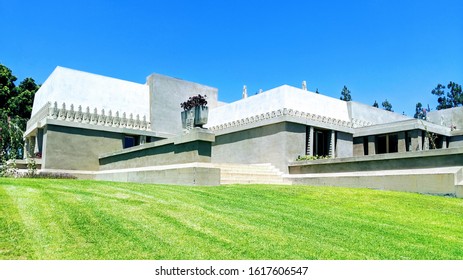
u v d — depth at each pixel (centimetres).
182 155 1345
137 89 2388
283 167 1836
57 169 1947
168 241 584
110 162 1950
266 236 646
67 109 2056
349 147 2222
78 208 720
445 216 920
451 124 2841
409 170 1348
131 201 824
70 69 2147
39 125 2033
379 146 2302
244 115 2208
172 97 2475
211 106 2675
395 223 824
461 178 1212
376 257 584
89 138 2080
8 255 487
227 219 740
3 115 2792
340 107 2330
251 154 2044
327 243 638
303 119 1925
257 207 888
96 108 2144
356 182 1493
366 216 880
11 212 655
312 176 1669
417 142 2105
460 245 678
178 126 2466
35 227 592
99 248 535
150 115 2370
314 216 836
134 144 2288
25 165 1977
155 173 1461
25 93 3341
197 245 577
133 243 563
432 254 615
